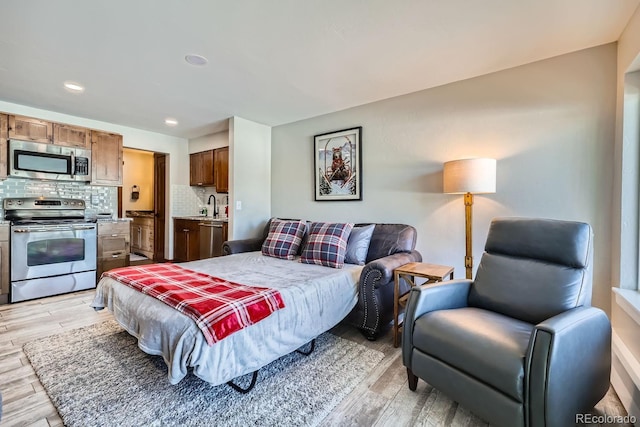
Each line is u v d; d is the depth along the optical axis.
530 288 1.71
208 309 1.54
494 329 1.46
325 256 2.79
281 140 4.20
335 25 1.90
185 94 3.07
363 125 3.40
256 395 1.67
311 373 1.90
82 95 3.11
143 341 1.67
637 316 1.56
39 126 3.52
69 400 1.60
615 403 1.63
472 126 2.71
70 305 3.09
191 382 1.78
